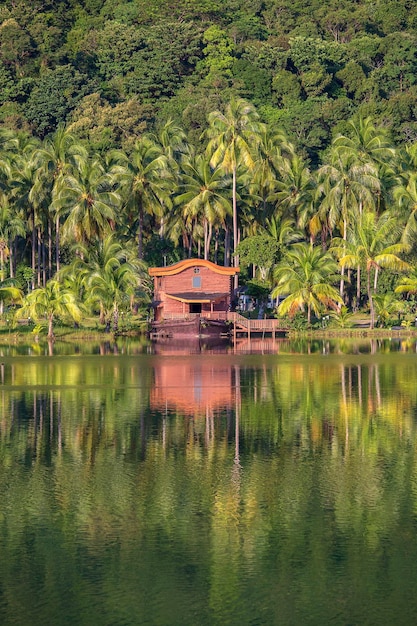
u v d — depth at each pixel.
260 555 46.69
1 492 56.72
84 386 100.69
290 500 54.94
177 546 47.81
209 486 57.88
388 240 178.88
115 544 48.12
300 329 172.88
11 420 79.56
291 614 40.94
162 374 111.81
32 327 173.38
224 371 114.88
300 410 84.44
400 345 153.75
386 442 70.00
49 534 49.50
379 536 49.06
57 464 63.47
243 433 73.50
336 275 178.62
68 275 176.12
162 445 69.25
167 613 41.00
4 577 44.34
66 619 40.53
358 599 42.25
